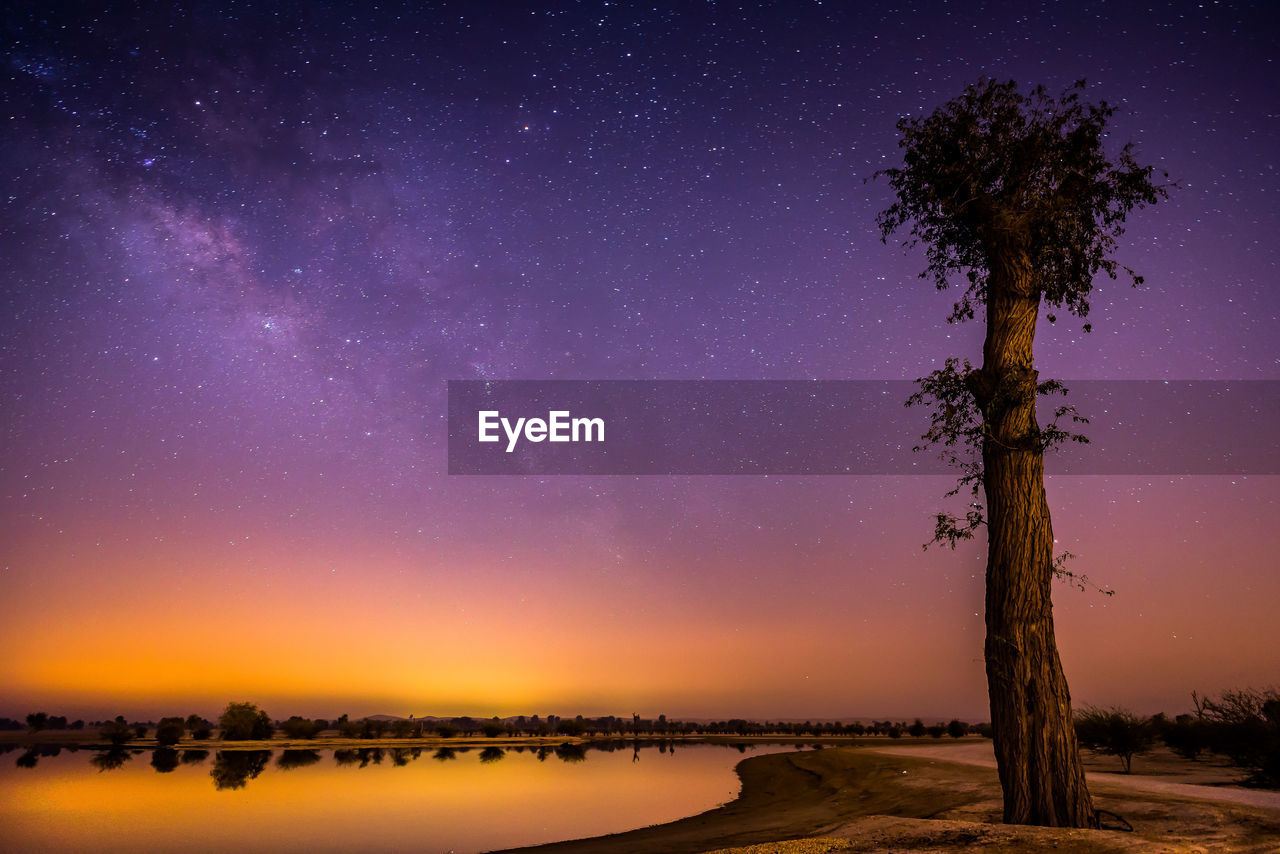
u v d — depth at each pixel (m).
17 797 36.50
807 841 14.19
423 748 86.44
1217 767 31.23
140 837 24.83
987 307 16.91
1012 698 14.52
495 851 21.02
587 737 127.25
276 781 44.75
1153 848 11.25
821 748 72.31
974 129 17.06
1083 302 17.81
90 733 147.50
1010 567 15.02
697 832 22.81
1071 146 16.89
